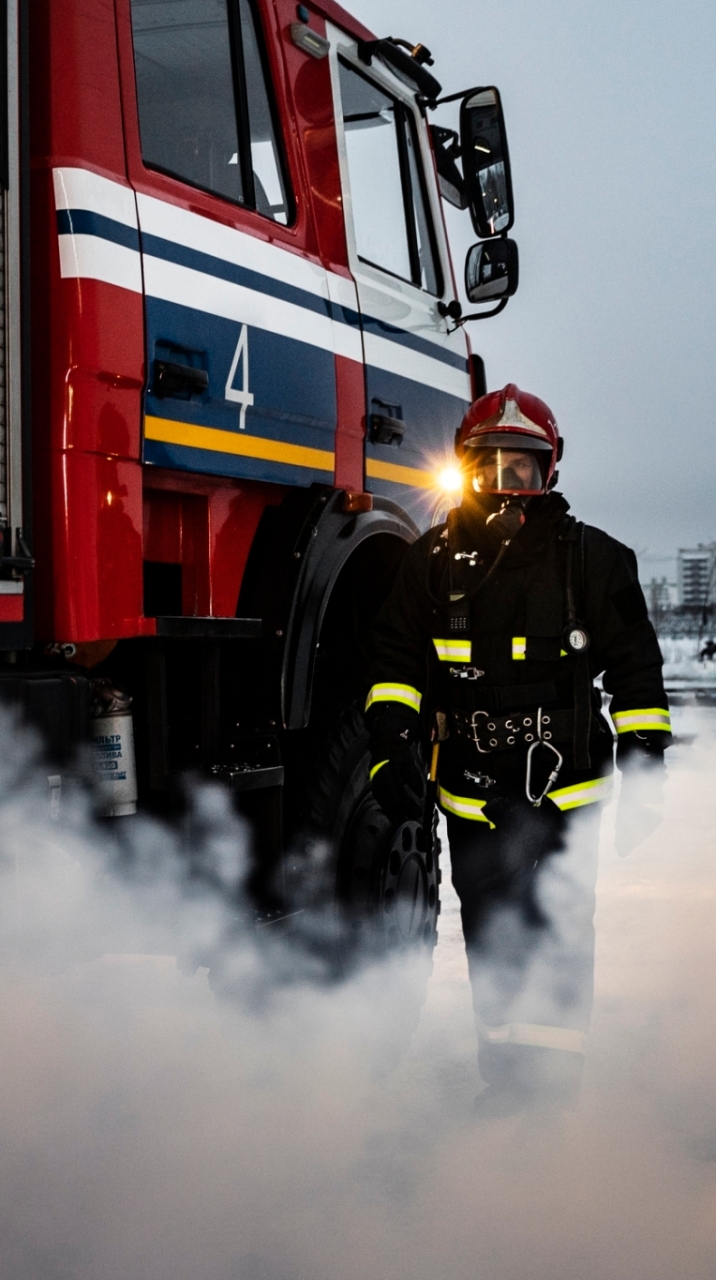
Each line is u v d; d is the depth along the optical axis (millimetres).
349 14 3914
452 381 4395
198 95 3191
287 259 3426
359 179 3920
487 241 4129
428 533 3080
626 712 2875
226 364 3098
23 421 2543
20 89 2568
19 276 2543
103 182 2754
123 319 2760
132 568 2797
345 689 3658
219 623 2877
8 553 2496
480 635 2928
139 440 2822
